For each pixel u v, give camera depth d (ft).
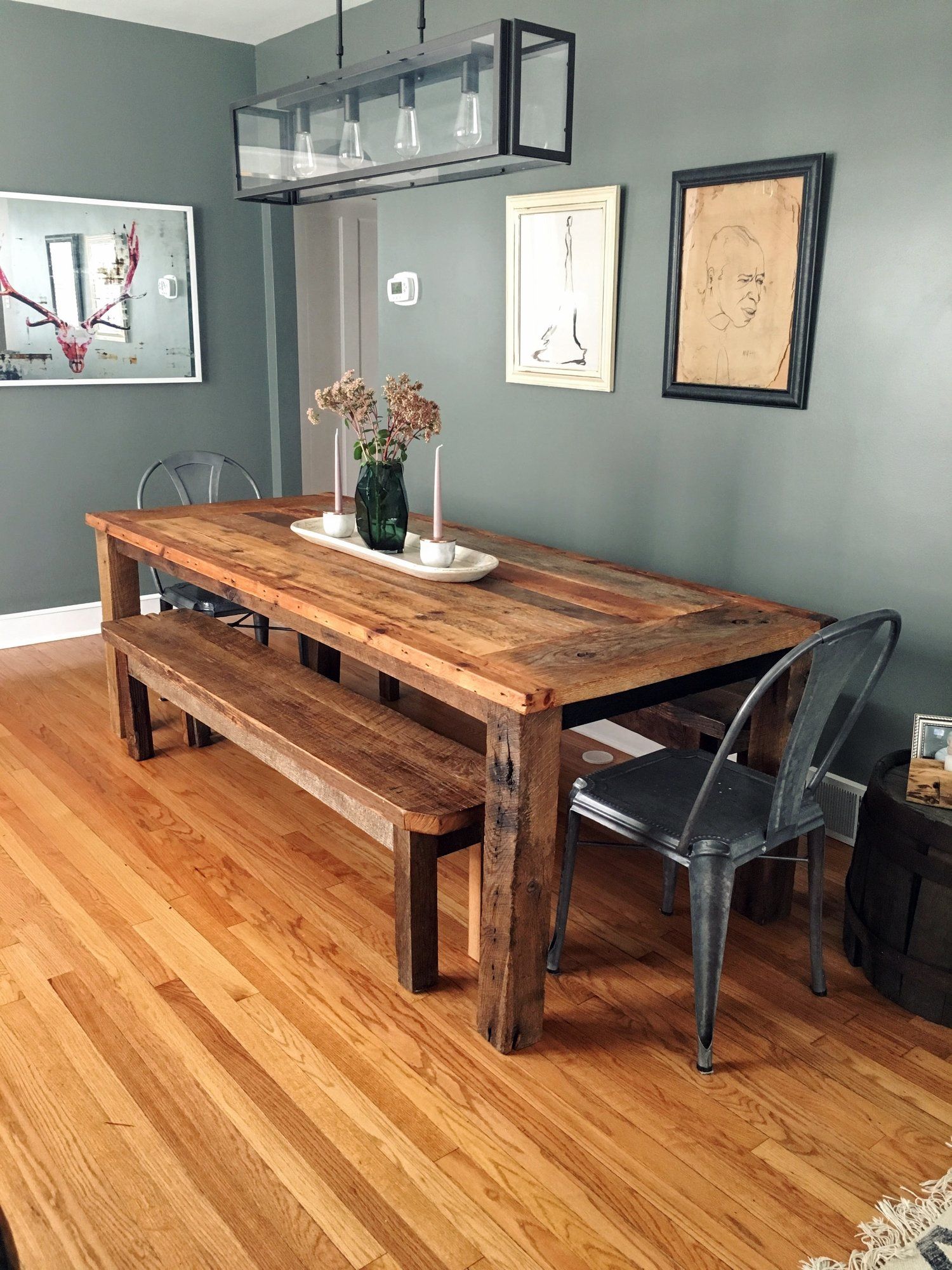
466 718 12.53
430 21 12.61
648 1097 6.43
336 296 17.25
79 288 14.44
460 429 13.52
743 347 9.72
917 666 8.97
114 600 11.44
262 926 8.17
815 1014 7.29
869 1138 6.14
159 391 15.66
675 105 10.03
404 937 7.27
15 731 11.89
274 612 8.80
